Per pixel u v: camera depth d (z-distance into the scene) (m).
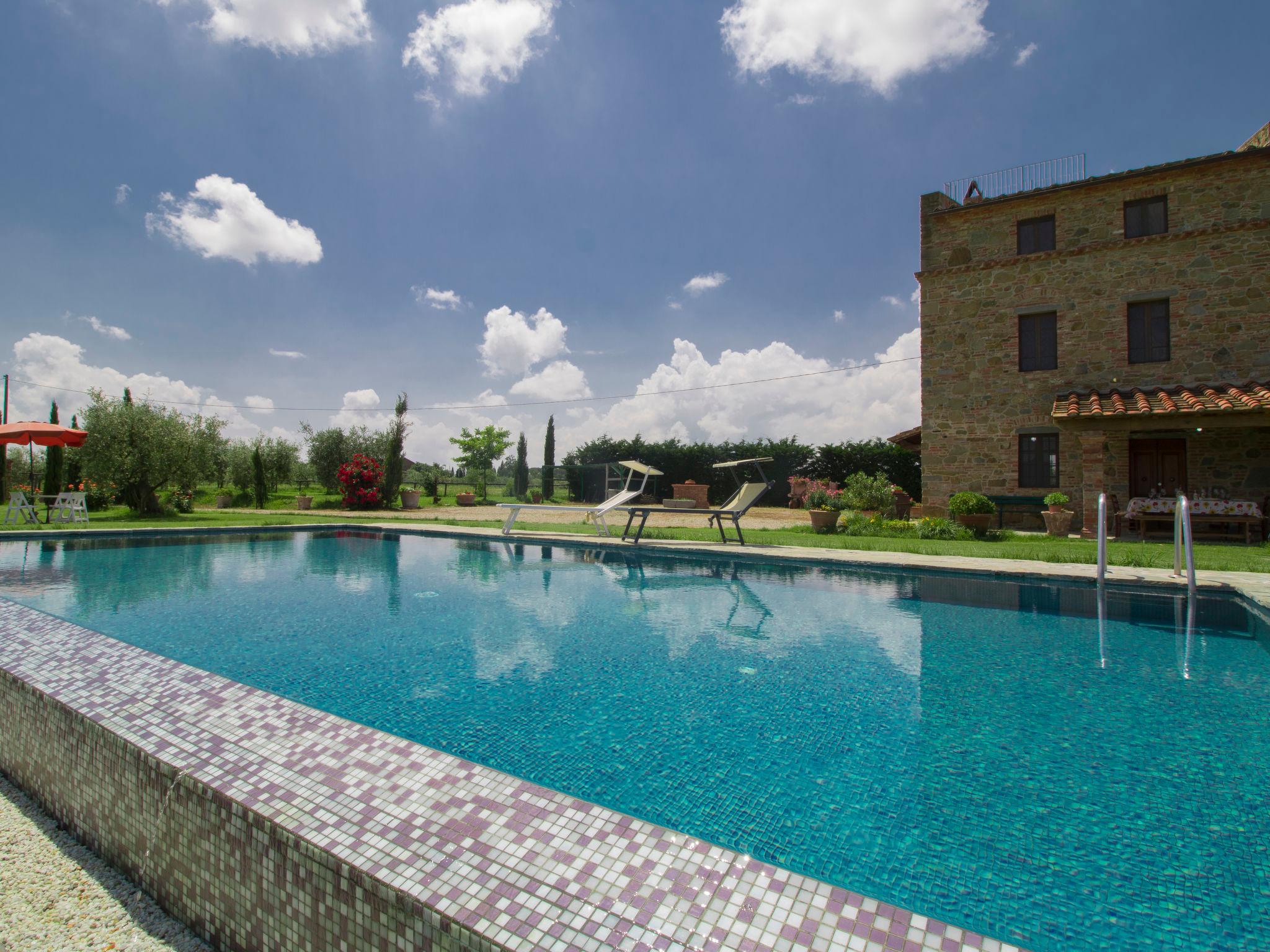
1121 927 1.54
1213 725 2.89
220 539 11.14
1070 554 8.02
